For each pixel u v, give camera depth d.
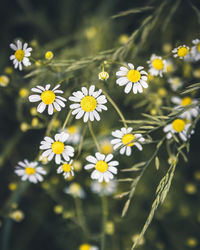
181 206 0.47
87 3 0.56
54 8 0.57
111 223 0.43
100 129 0.42
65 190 0.44
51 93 0.29
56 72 0.34
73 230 0.47
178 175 0.47
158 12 0.34
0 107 0.46
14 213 0.42
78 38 0.48
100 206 0.46
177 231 0.47
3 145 0.49
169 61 0.36
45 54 0.32
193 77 0.38
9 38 0.53
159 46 0.41
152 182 0.46
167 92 0.39
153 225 0.48
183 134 0.31
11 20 0.53
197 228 0.47
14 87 0.38
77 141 0.40
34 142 0.49
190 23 0.43
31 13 0.54
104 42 0.47
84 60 0.32
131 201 0.47
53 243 0.49
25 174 0.34
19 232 0.49
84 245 0.43
